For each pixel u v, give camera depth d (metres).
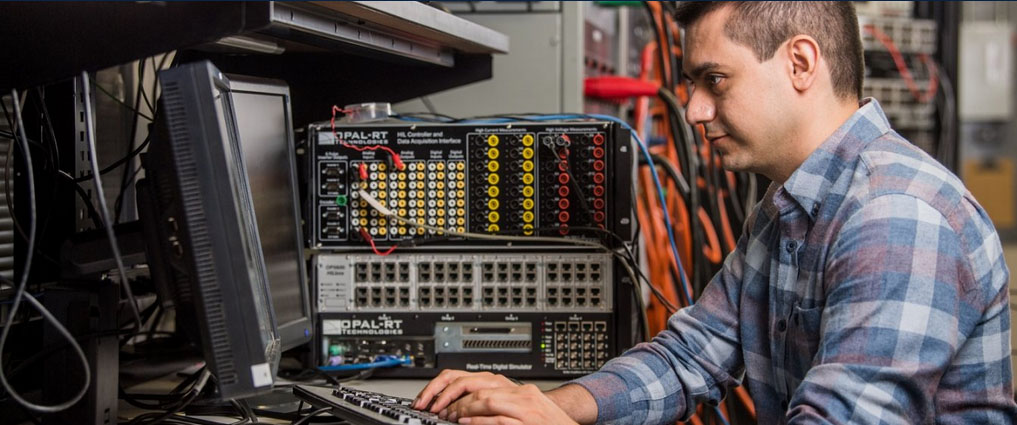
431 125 1.76
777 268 1.40
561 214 1.75
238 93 1.38
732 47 1.30
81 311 1.29
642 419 1.51
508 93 2.42
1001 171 7.62
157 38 1.11
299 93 1.94
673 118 2.48
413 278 1.79
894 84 3.67
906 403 1.13
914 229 1.15
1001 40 6.84
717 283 1.62
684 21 1.36
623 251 1.78
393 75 1.95
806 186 1.31
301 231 1.61
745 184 2.75
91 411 1.29
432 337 1.79
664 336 1.62
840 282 1.18
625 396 1.49
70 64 1.14
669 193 2.80
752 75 1.30
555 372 1.78
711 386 1.58
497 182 1.75
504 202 1.76
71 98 1.59
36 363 1.52
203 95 1.04
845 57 1.32
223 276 1.05
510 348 1.79
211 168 1.04
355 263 1.79
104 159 1.81
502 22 2.41
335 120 1.86
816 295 1.28
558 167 1.75
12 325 1.50
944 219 1.17
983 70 6.91
